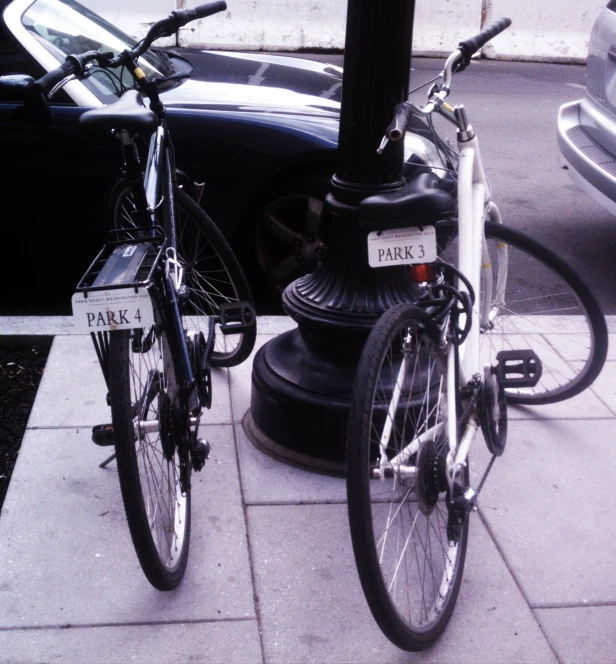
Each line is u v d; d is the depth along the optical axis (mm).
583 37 12469
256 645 2291
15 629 2297
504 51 12375
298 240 4352
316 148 4156
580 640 2344
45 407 3279
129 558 2568
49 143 4195
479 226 2711
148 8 11828
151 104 3123
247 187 4273
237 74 4844
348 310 2910
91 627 2320
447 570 2414
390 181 2848
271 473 2992
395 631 2090
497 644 2326
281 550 2639
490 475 3025
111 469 2953
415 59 12023
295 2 12180
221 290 3689
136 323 2016
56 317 3986
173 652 2256
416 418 2465
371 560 1983
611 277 5281
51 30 4445
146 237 2285
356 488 1959
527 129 8562
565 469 3070
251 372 3512
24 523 2686
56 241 4457
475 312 2619
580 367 3639
